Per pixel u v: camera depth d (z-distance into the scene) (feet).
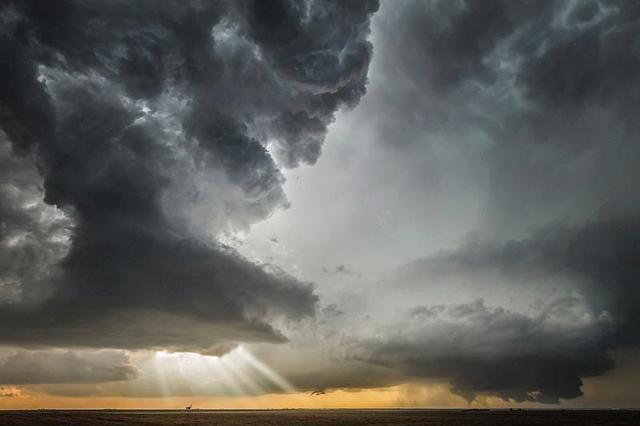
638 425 271.49
